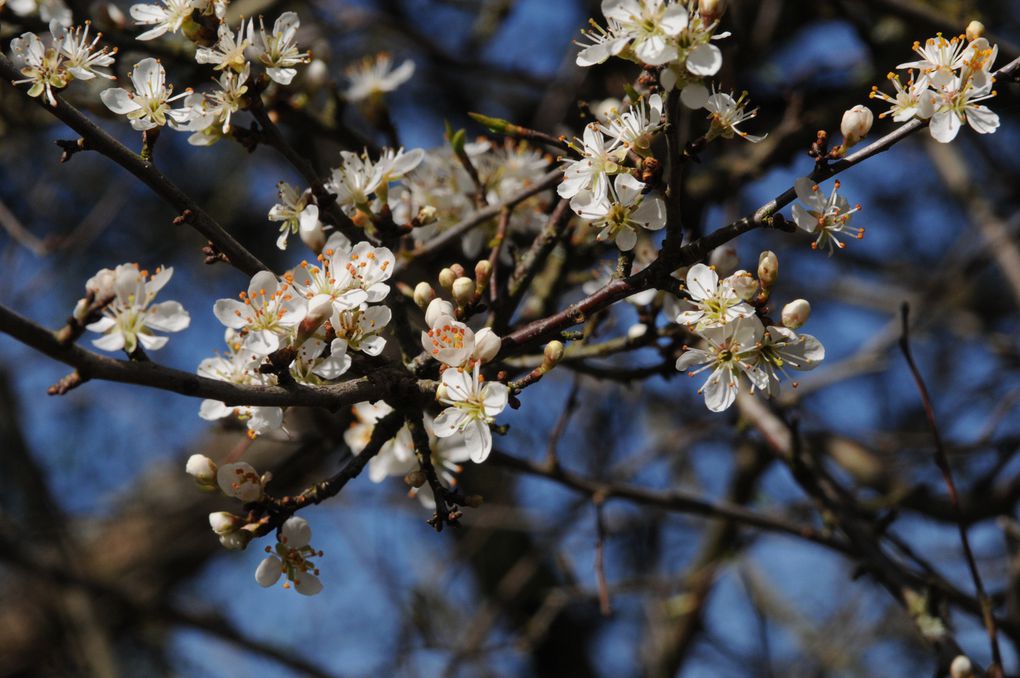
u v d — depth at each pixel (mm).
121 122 7152
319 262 3373
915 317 8141
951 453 6547
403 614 7746
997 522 5930
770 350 3150
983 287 9914
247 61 3508
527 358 4367
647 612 7895
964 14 6625
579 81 7285
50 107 3232
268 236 9828
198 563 10320
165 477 10453
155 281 2777
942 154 8414
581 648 10242
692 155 3074
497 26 8766
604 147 3252
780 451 5453
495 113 9391
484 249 5344
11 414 9688
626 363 7230
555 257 5176
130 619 9867
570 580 6859
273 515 3131
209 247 3363
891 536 5281
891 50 6531
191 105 3482
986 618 4547
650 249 4633
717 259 3994
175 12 3531
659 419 9047
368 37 8969
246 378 3438
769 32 7145
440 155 4680
